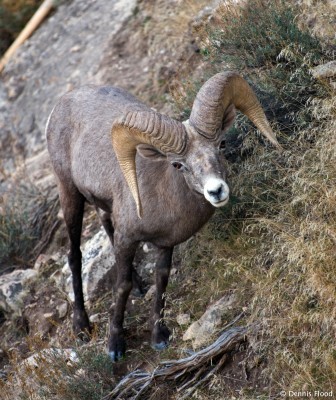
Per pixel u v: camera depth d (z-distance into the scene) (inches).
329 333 696.4
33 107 1418.6
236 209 879.7
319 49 939.3
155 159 740.0
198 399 755.4
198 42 1179.3
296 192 797.9
